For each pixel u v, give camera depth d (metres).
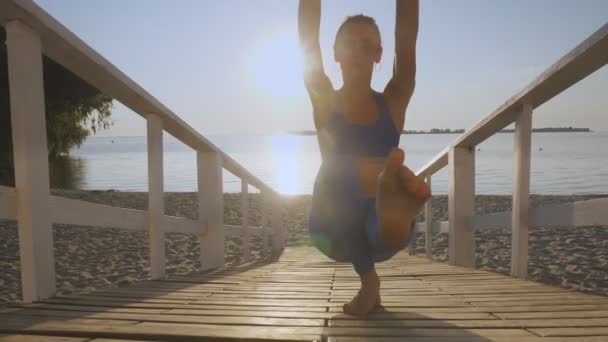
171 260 6.78
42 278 2.21
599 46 2.18
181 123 3.55
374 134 1.74
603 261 6.06
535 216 3.00
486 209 12.32
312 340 1.43
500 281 2.89
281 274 3.54
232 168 5.21
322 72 1.82
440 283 2.82
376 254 1.82
